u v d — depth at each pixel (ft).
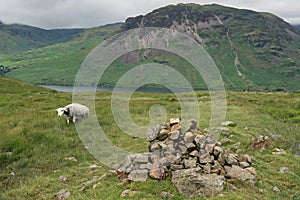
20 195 27.84
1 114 68.49
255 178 29.32
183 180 26.35
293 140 46.19
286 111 72.95
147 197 24.73
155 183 27.07
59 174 32.71
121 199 24.45
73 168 34.50
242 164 32.07
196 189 25.40
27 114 66.03
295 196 26.94
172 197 24.62
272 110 75.87
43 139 43.73
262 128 54.19
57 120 57.21
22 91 198.90
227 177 28.81
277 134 49.98
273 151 40.75
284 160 36.58
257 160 36.09
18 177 32.65
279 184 29.27
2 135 43.19
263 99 115.55
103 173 32.14
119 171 30.17
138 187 26.45
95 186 28.02
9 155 37.29
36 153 38.91
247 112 74.59
